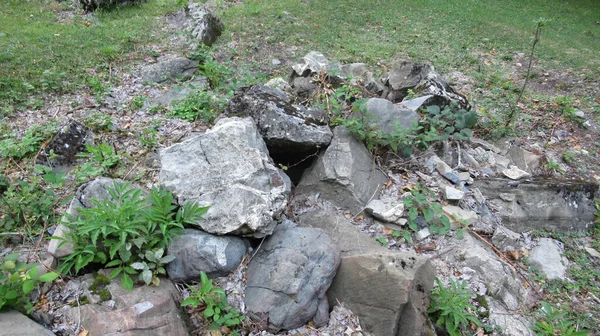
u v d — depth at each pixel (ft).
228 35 28.12
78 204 11.29
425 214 13.60
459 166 16.25
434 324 10.94
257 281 10.83
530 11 38.86
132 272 10.26
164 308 9.87
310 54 21.15
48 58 22.62
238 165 11.88
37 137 15.94
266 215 11.14
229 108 15.20
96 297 9.85
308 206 13.98
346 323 10.73
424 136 15.35
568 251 14.55
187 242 10.91
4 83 19.79
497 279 12.51
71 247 10.59
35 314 9.68
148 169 14.56
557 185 15.29
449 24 33.19
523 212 15.12
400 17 33.88
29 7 29.86
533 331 11.69
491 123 19.35
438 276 12.30
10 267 9.58
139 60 23.95
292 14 32.50
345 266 11.25
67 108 19.04
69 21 28.63
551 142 19.60
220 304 10.30
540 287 13.26
